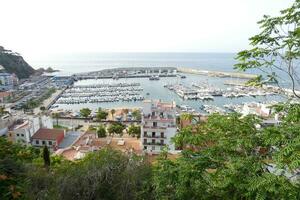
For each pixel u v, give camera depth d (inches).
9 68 6072.8
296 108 258.4
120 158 554.9
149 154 1140.5
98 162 537.6
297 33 264.4
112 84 5398.6
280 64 293.6
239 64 312.8
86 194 493.7
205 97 3939.5
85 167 528.4
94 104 3809.1
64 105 3742.6
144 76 7012.8
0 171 355.9
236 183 249.8
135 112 2989.7
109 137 2018.9
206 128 337.4
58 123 2824.8
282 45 280.1
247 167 253.8
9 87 4970.5
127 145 1630.2
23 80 6067.9
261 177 229.3
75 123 2829.7
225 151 298.0
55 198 467.8
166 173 302.4
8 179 349.1
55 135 2038.6
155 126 1587.1
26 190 397.4
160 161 324.5
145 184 465.1
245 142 277.3
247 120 316.2
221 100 3885.3
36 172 506.3
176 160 317.4
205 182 283.9
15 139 1947.6
